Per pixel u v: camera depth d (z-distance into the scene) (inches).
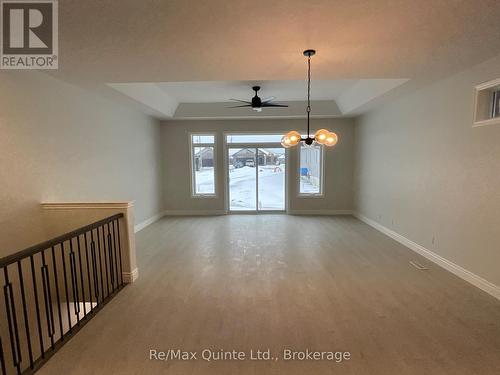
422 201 170.9
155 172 281.0
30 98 126.2
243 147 305.4
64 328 129.9
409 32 95.5
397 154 201.5
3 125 112.9
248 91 224.1
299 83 203.3
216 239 211.5
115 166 203.5
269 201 311.9
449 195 146.5
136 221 237.9
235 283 135.3
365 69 134.1
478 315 105.6
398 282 134.4
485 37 99.4
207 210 306.3
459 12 82.3
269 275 144.3
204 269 153.0
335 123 290.4
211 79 148.5
